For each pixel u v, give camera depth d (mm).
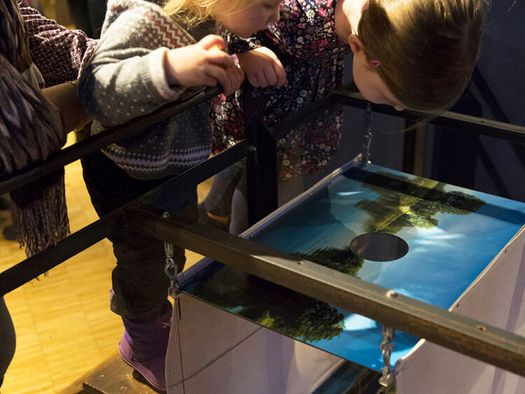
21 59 822
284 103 1113
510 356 582
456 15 860
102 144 810
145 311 1033
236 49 1092
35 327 1333
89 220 1063
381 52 903
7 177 721
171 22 919
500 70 1331
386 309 637
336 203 940
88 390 1190
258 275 723
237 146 996
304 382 1081
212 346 898
